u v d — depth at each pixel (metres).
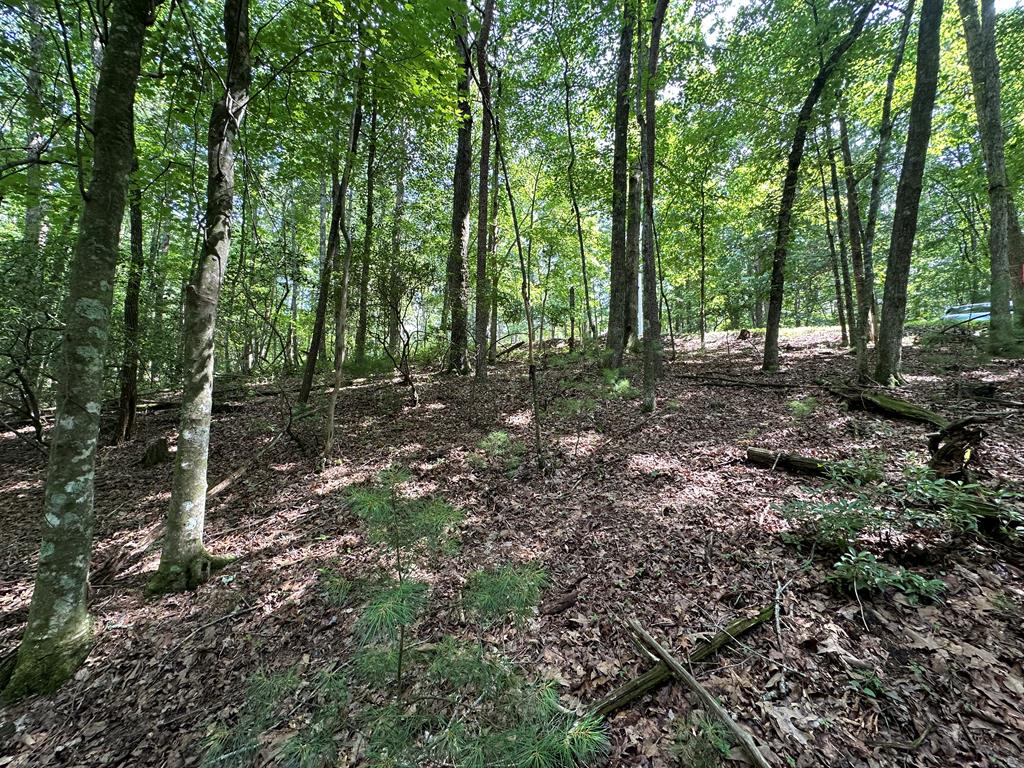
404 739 1.67
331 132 7.23
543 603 3.26
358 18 5.04
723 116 10.97
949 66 10.60
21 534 5.39
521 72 13.47
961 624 2.51
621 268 10.75
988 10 7.98
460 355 12.11
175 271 11.14
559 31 11.34
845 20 8.86
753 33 10.36
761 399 7.87
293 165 7.73
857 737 2.04
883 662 2.38
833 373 9.09
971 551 3.00
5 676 3.14
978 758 1.88
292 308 13.70
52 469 3.23
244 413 9.84
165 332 9.28
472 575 2.24
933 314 18.02
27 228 8.10
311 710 2.57
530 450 6.41
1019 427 4.97
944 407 6.00
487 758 1.58
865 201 10.68
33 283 6.50
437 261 10.97
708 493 4.57
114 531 5.27
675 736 2.13
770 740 2.07
